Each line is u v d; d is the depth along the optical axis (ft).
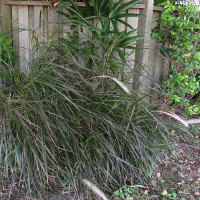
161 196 6.17
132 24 9.21
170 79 9.37
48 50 7.08
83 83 6.75
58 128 5.91
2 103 6.00
